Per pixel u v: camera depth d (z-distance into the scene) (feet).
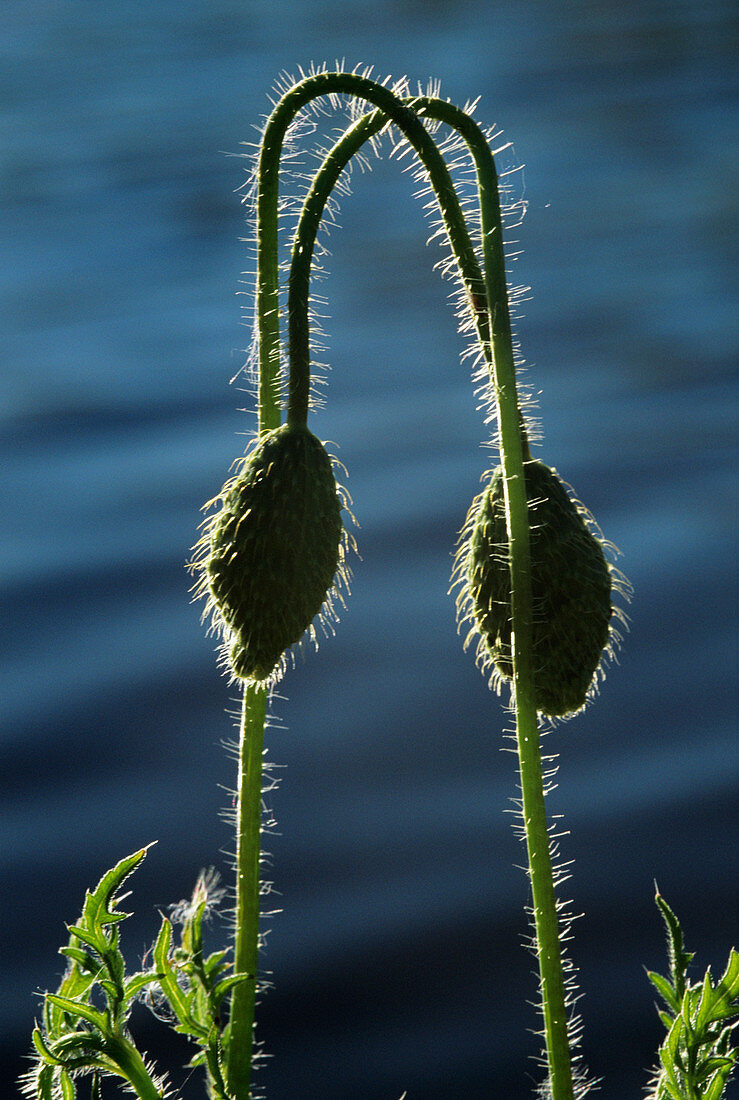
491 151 1.41
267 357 1.46
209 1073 1.43
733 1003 1.48
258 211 1.45
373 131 1.42
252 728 1.46
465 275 1.43
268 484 1.42
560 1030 1.41
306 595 1.43
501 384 1.41
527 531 1.41
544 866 1.41
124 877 1.45
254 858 1.46
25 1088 1.49
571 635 1.43
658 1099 1.45
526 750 1.41
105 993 1.45
